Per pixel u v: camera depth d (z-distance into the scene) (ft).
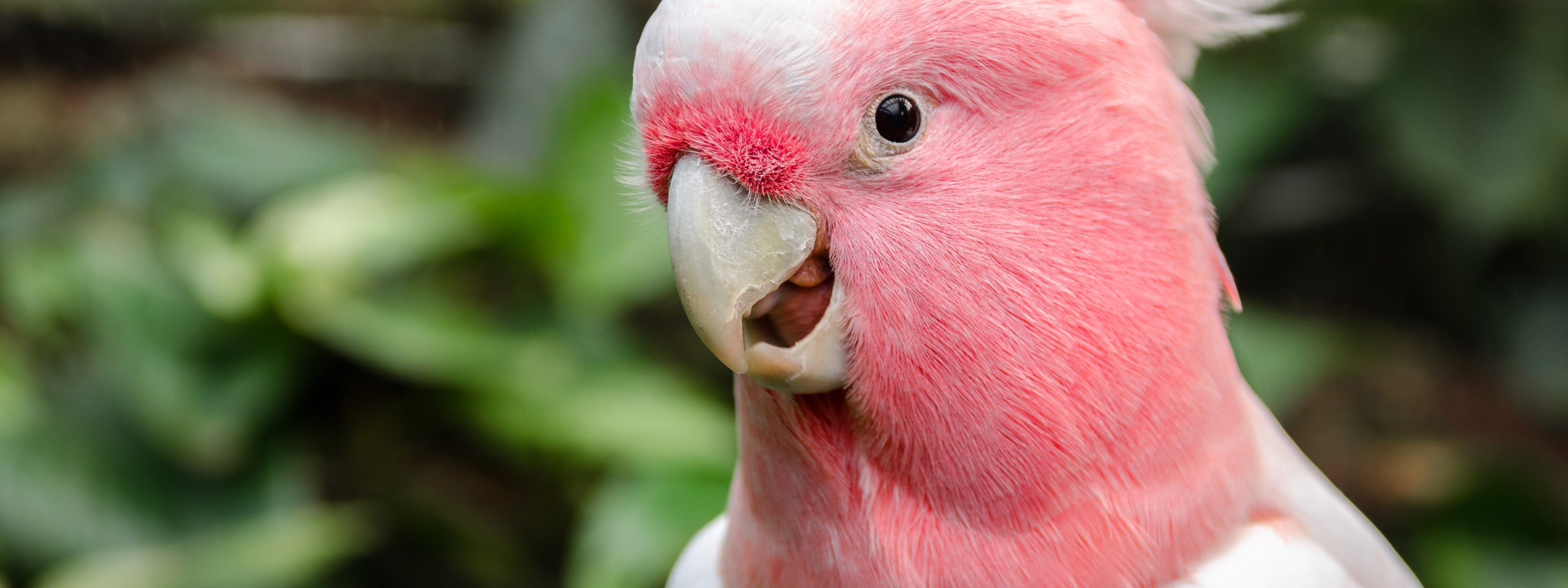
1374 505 5.32
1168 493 3.12
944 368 3.09
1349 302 5.99
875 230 3.08
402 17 7.63
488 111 6.48
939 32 3.07
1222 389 3.14
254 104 7.14
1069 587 3.11
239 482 4.59
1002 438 3.10
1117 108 3.09
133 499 4.52
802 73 3.06
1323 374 5.19
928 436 3.10
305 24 7.61
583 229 4.79
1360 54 5.47
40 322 4.98
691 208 3.08
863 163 3.07
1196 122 3.15
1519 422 5.63
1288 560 3.14
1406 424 5.61
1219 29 3.17
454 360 4.59
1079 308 3.09
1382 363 5.80
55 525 4.42
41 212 5.88
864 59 3.06
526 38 6.52
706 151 3.08
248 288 4.61
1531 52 4.97
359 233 4.77
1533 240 5.55
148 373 4.51
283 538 4.41
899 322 3.08
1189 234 3.12
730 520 3.22
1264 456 3.20
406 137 7.31
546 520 4.94
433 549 5.01
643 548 3.87
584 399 4.58
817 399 3.13
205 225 5.03
